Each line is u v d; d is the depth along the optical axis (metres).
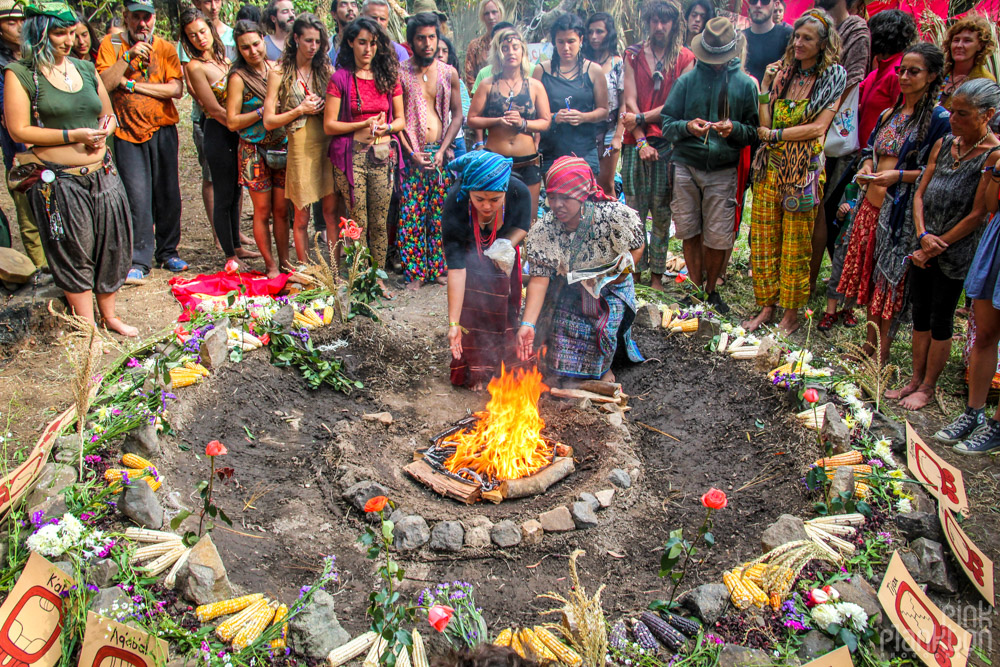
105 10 8.23
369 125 5.79
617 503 3.74
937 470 3.67
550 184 4.12
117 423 3.76
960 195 4.17
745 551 3.36
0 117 5.50
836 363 4.82
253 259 6.94
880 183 4.62
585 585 3.26
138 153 6.11
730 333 5.14
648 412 4.71
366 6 6.41
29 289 5.48
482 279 4.58
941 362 4.57
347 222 5.44
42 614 2.76
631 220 4.29
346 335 5.26
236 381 4.55
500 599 3.17
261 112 5.82
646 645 2.78
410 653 2.73
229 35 7.62
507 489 3.78
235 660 2.67
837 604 2.90
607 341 4.65
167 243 6.56
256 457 4.11
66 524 3.03
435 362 5.29
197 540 3.09
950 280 4.33
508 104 5.89
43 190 4.66
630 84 6.27
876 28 5.54
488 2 7.20
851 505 3.44
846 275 5.16
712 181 5.58
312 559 3.37
